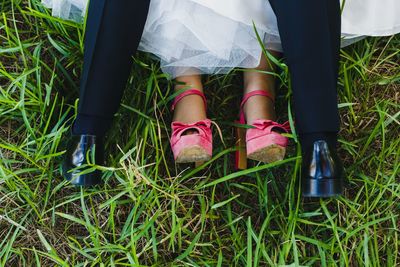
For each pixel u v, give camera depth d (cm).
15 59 115
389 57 119
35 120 111
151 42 100
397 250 115
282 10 89
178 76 108
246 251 112
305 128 94
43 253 104
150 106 114
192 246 106
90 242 111
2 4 114
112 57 91
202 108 108
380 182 115
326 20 89
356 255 114
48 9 110
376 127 111
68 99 112
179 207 113
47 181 111
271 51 108
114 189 108
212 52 97
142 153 108
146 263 111
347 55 116
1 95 111
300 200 114
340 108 119
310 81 90
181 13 93
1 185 110
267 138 101
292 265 103
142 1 90
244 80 110
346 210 114
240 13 92
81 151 97
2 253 106
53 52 115
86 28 92
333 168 95
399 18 107
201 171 116
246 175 116
